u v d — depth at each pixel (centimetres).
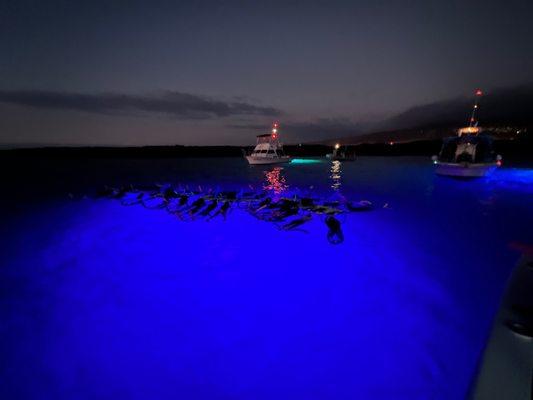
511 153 4519
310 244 868
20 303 581
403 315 525
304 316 526
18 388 382
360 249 833
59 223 1133
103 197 1573
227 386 382
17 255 829
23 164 4028
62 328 501
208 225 1048
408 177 2431
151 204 1380
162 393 373
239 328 494
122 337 477
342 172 2864
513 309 484
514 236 945
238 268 719
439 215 1192
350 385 380
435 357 424
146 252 830
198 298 589
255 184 2173
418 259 766
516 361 385
